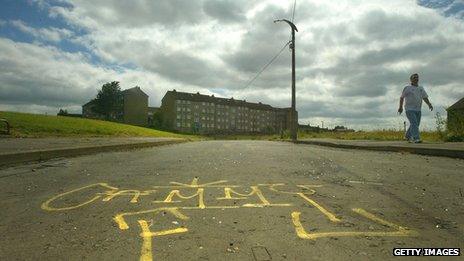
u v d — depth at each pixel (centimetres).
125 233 352
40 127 1950
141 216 407
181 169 745
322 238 335
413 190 522
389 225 372
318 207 438
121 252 307
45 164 832
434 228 363
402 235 344
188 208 439
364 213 413
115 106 10162
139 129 3894
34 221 394
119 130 2823
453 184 552
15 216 412
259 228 363
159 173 694
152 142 1689
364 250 309
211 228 364
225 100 13475
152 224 379
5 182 607
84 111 12469
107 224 380
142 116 10506
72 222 388
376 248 313
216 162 861
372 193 509
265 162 849
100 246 320
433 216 401
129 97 10331
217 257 295
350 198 482
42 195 511
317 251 306
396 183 572
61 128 2083
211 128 12600
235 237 338
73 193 523
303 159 906
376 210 425
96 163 856
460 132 1484
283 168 746
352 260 289
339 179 616
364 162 820
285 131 3738
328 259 291
